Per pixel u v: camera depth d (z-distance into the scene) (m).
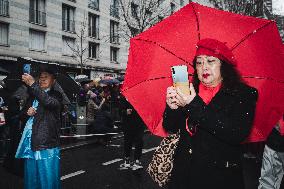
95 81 15.37
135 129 7.62
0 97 8.47
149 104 2.37
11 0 26.27
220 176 2.01
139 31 29.92
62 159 9.04
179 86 1.96
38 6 28.84
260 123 2.25
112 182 6.63
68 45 31.44
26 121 4.25
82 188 6.21
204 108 1.92
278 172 4.47
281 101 2.21
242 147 2.15
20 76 5.06
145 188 6.18
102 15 35.50
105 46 35.81
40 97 4.02
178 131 2.21
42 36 29.19
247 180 6.12
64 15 31.64
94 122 11.29
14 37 26.48
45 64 4.34
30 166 4.14
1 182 6.78
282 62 2.16
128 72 2.35
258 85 2.28
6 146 8.99
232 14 2.21
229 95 2.02
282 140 4.19
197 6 2.24
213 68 2.07
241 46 2.29
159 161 2.20
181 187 2.10
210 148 2.03
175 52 2.39
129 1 31.75
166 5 39.97
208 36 2.34
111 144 11.78
